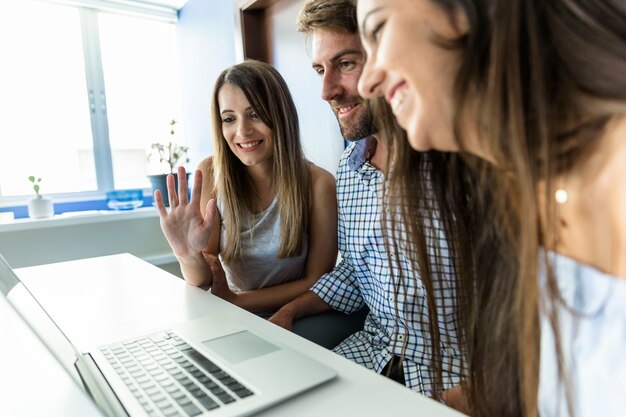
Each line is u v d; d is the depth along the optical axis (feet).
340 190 3.42
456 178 1.89
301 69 6.25
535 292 1.08
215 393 1.43
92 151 8.89
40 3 8.10
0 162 7.95
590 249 1.24
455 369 2.57
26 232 7.16
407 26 0.98
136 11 8.95
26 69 8.05
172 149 9.04
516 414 1.74
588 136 1.06
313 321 3.36
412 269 2.17
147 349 1.82
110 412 1.22
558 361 1.18
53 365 1.11
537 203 1.00
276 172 3.97
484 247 1.81
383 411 1.38
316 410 1.38
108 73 8.96
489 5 0.93
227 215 4.06
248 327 2.11
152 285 3.06
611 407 1.27
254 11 6.96
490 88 0.95
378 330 3.16
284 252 3.91
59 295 2.84
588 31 0.97
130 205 8.75
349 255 3.44
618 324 1.22
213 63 8.28
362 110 2.99
